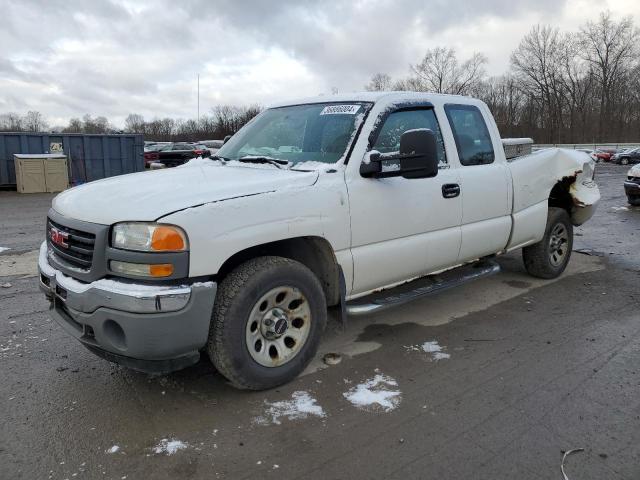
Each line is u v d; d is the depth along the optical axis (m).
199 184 3.20
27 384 3.44
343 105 4.04
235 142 4.49
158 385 3.42
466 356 3.90
